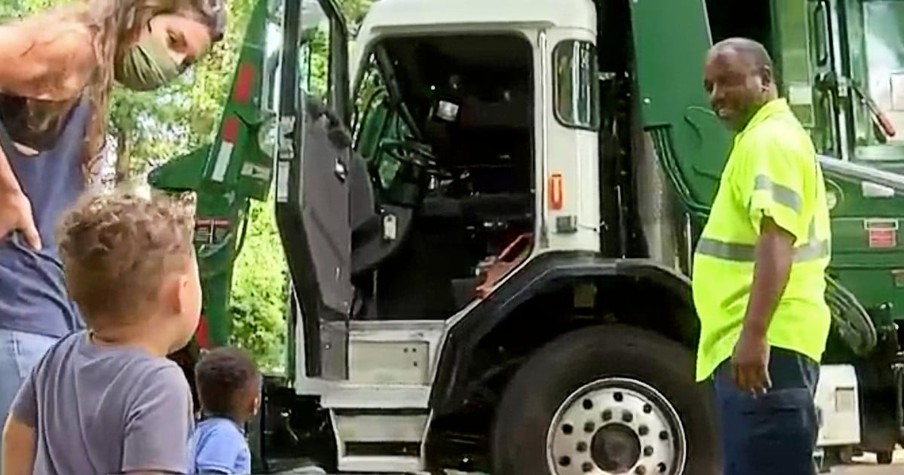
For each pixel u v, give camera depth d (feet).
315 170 20.12
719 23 24.22
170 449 7.58
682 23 21.09
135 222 7.88
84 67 9.27
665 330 20.90
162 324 8.00
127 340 7.93
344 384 20.94
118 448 7.59
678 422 20.17
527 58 22.38
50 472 7.78
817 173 13.60
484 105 22.86
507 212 22.70
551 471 20.24
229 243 21.12
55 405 7.85
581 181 21.27
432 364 21.01
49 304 9.59
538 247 21.18
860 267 21.06
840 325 20.68
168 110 48.60
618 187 22.68
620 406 20.26
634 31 21.15
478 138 23.13
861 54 23.39
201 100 46.68
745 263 13.56
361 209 22.59
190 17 9.74
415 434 20.81
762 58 13.94
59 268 9.65
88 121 9.70
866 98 23.30
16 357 9.33
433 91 23.00
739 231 13.61
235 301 38.78
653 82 21.06
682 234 22.06
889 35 23.45
